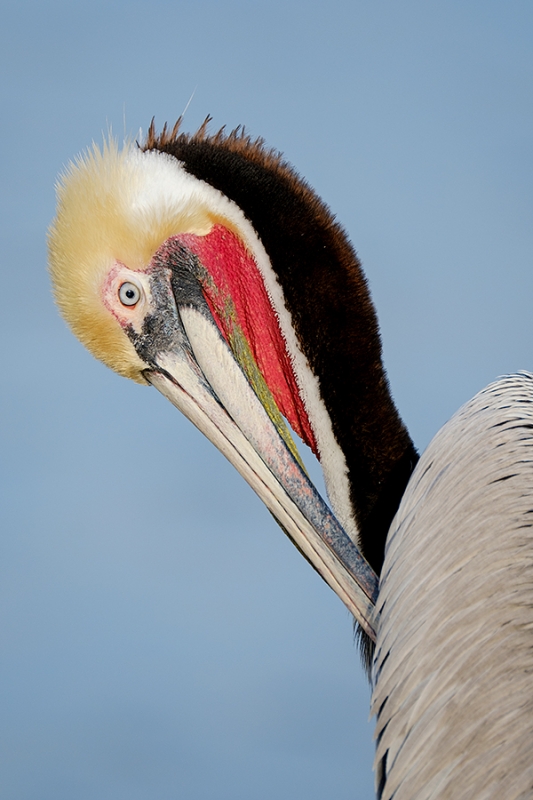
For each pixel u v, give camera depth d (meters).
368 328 9.75
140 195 10.05
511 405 7.43
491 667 5.68
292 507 9.15
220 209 9.90
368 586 8.77
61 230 10.38
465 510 6.63
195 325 10.00
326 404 9.73
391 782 5.88
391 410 9.73
